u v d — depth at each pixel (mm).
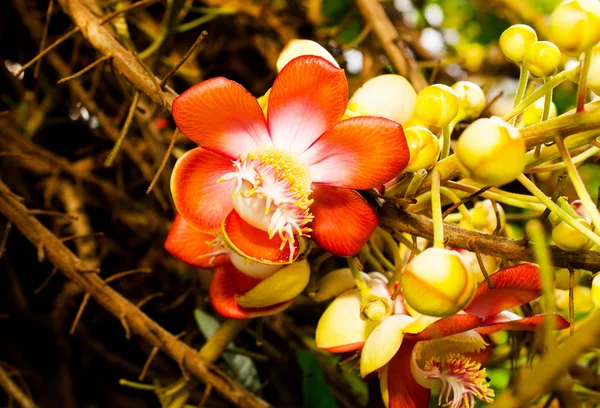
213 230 462
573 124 418
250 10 835
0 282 823
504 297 453
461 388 456
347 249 459
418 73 681
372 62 770
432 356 465
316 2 839
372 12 699
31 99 849
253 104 442
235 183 452
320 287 504
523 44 448
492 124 397
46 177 829
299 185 440
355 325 479
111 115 850
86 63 843
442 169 446
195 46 486
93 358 834
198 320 654
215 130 448
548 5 902
